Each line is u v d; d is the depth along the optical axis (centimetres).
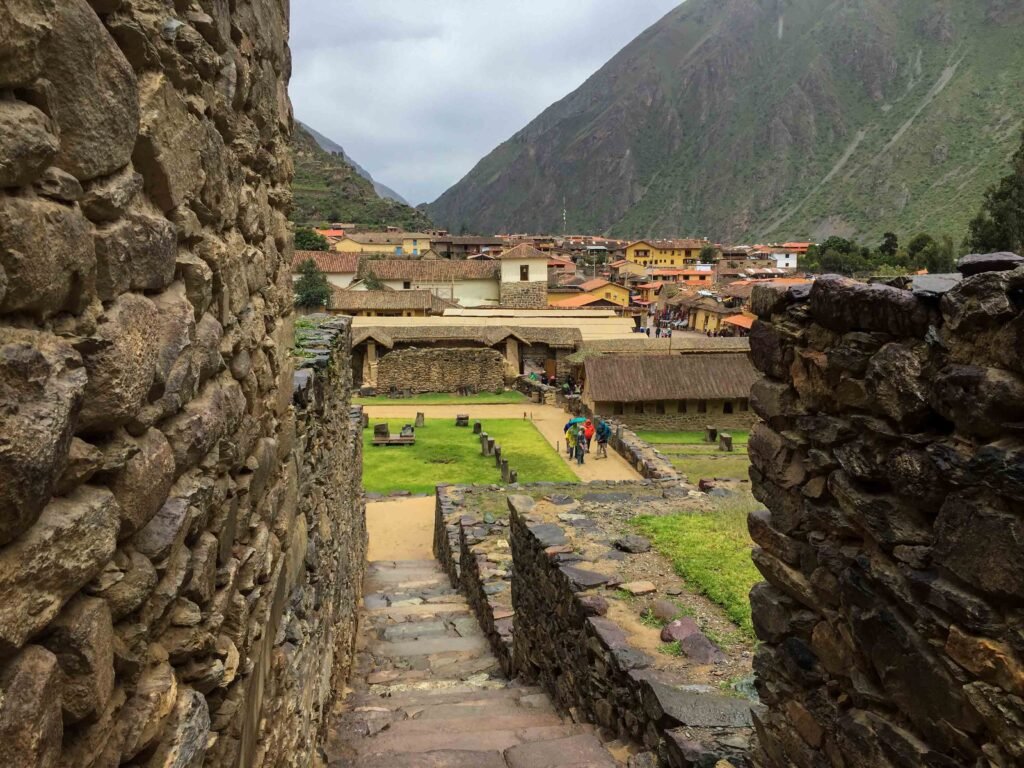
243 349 384
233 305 364
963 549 307
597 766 588
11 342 163
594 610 759
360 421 1545
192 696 284
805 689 446
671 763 528
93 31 202
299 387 586
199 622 295
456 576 1458
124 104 221
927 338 328
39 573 171
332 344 897
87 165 202
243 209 392
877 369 353
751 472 499
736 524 1042
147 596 239
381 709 820
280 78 501
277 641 468
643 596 804
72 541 186
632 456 2494
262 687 418
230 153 355
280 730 468
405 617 1281
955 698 316
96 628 201
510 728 748
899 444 350
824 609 421
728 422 3697
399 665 1062
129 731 226
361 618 1255
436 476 2427
